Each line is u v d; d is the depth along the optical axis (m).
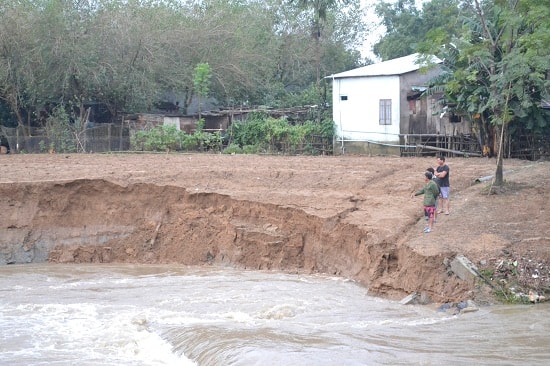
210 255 23.62
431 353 12.80
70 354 14.75
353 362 12.39
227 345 13.87
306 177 25.66
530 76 20.73
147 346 15.08
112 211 25.02
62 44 39.34
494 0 21.09
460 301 16.53
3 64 38.91
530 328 14.20
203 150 38.62
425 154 34.12
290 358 12.71
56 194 25.11
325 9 48.72
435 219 20.00
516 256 17.34
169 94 47.88
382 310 16.75
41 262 24.44
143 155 35.25
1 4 39.06
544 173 23.73
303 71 54.56
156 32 42.84
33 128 41.09
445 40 21.12
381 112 35.59
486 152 31.22
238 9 49.16
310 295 18.58
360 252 20.39
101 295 19.53
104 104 43.72
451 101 30.36
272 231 22.78
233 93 45.94
